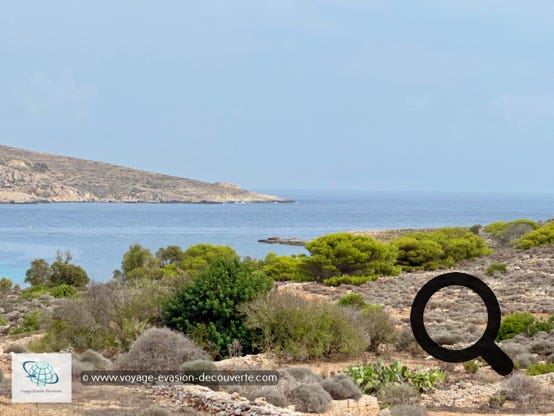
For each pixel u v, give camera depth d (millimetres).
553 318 31812
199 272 27812
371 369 19734
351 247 55250
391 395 18219
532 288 46469
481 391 19297
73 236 172750
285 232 189125
